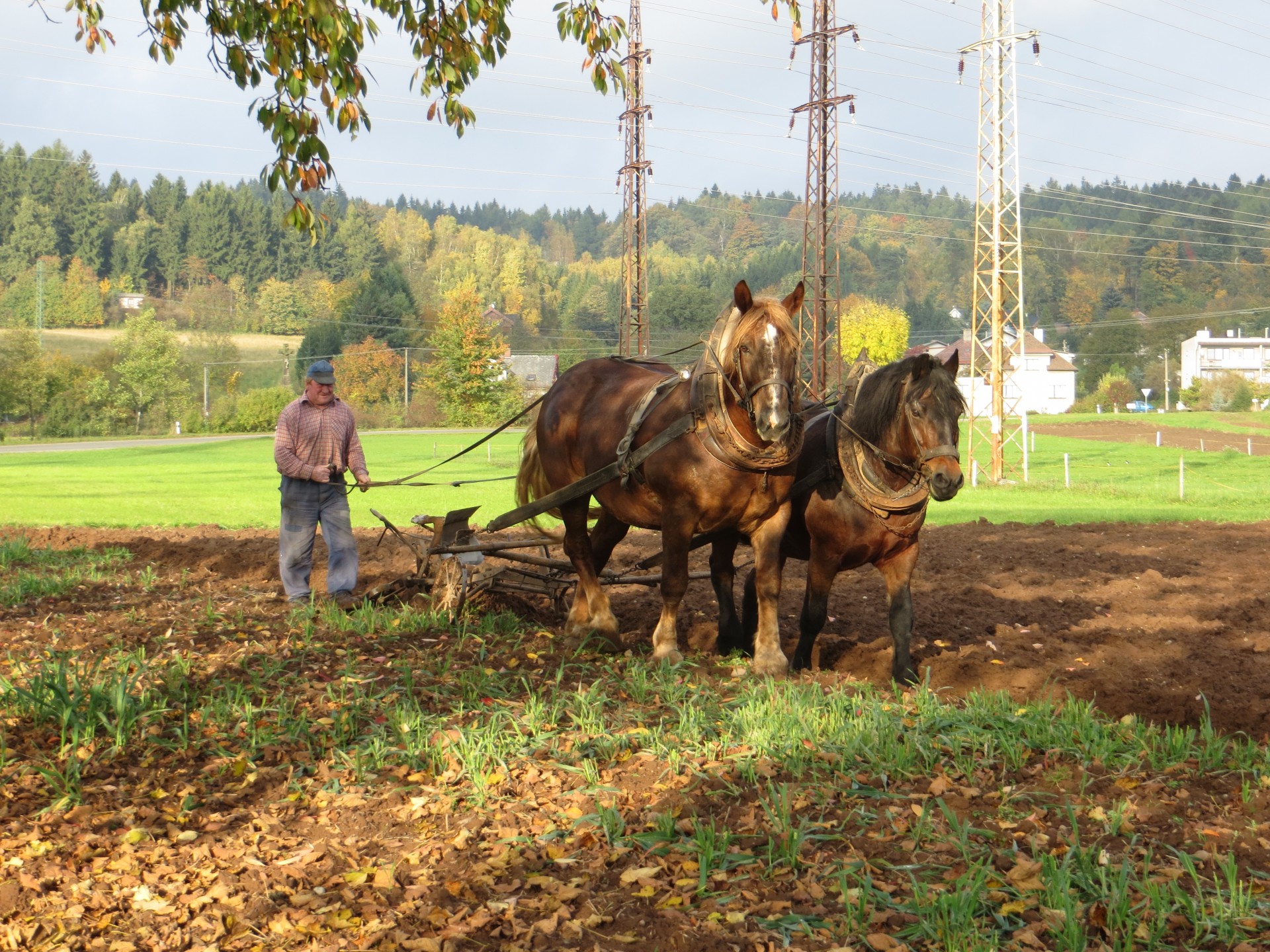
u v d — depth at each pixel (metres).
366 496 24.84
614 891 3.92
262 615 8.47
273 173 6.48
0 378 75.06
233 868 4.18
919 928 3.53
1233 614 9.14
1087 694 6.23
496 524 7.82
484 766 5.10
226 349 100.06
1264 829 4.21
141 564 11.85
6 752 5.14
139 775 5.09
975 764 4.98
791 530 7.05
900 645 6.48
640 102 45.94
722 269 187.12
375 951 3.55
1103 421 71.56
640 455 6.73
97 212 155.88
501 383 86.69
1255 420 72.19
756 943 3.51
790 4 7.27
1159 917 3.52
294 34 6.31
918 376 5.97
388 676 6.57
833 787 4.70
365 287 111.31
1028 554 13.29
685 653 7.41
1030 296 167.75
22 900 3.91
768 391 5.96
